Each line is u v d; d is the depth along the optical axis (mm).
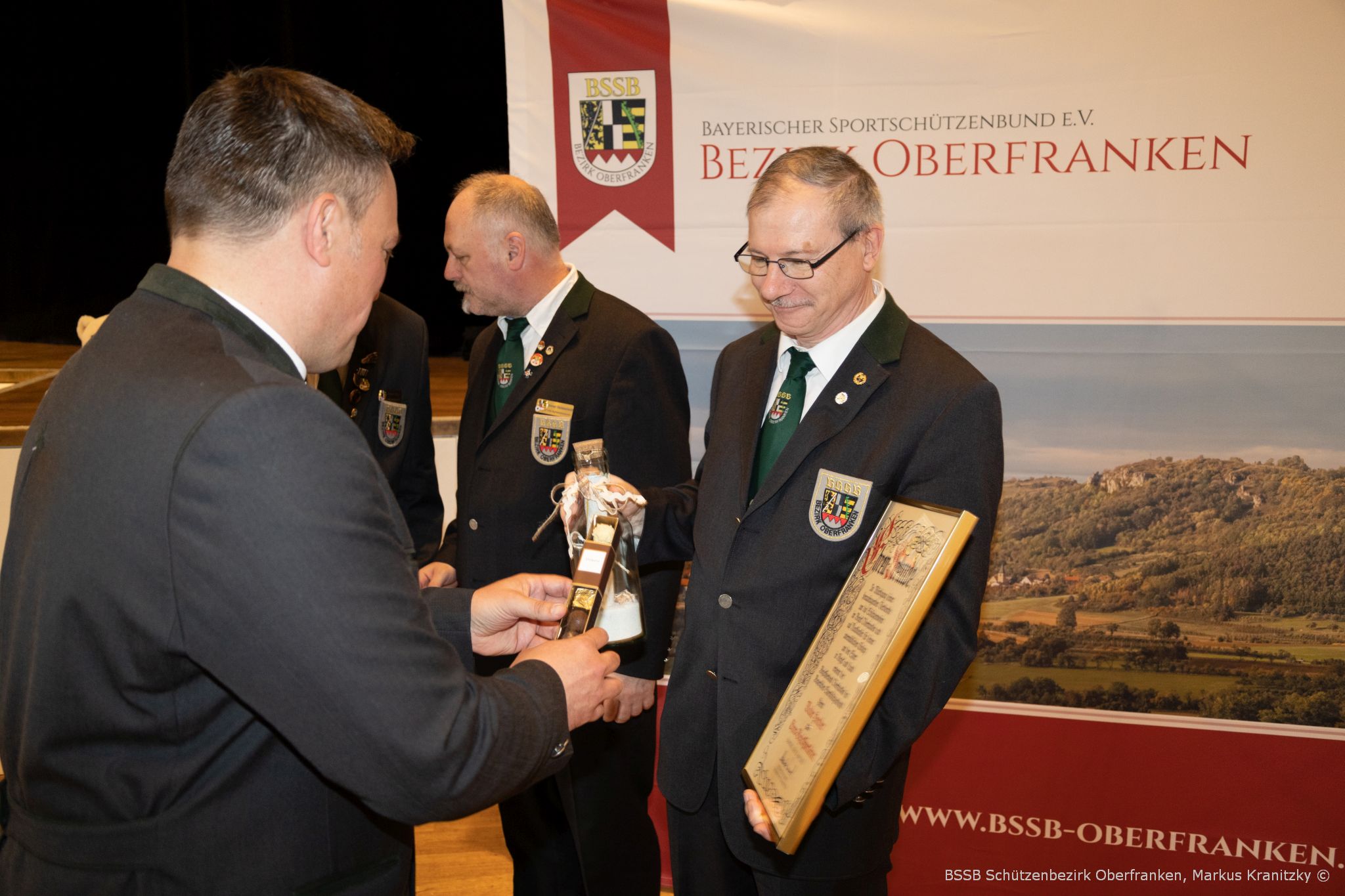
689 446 1877
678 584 1804
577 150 2064
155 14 5297
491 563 1828
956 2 1837
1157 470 1889
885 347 1299
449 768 784
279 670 748
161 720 815
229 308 865
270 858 861
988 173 1870
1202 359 1832
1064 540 1958
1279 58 1712
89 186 5617
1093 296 1862
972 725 2066
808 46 1917
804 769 1009
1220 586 1891
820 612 1263
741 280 2035
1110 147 1809
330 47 4699
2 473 2701
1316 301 1762
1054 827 2047
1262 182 1753
